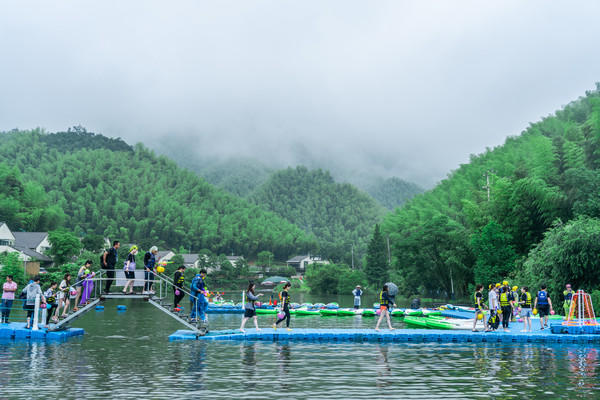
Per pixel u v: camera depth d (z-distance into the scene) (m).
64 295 26.94
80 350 21.50
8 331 25.09
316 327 33.00
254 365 18.05
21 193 176.12
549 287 42.22
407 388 14.36
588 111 102.38
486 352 21.47
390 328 27.05
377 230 117.75
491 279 54.81
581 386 14.57
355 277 125.75
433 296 88.06
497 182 61.94
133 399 12.96
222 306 50.44
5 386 14.41
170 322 36.03
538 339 25.08
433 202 115.19
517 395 13.52
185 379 15.53
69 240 101.88
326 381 15.30
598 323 28.05
